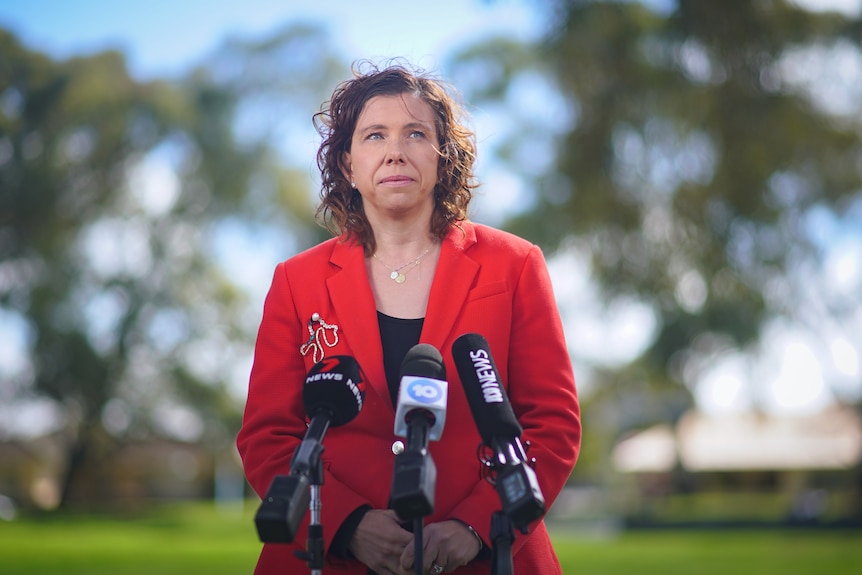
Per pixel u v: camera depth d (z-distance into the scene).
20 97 46.16
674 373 42.12
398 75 3.94
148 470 80.81
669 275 24.80
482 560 3.46
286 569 3.60
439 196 3.98
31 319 47.62
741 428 64.56
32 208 45.66
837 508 49.16
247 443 3.72
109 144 46.88
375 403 3.66
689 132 21.36
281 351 3.88
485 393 3.09
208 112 47.78
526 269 3.92
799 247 29.70
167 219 48.97
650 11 19.42
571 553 23.75
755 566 18.77
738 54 19.12
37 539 30.62
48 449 80.62
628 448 63.88
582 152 22.25
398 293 3.88
